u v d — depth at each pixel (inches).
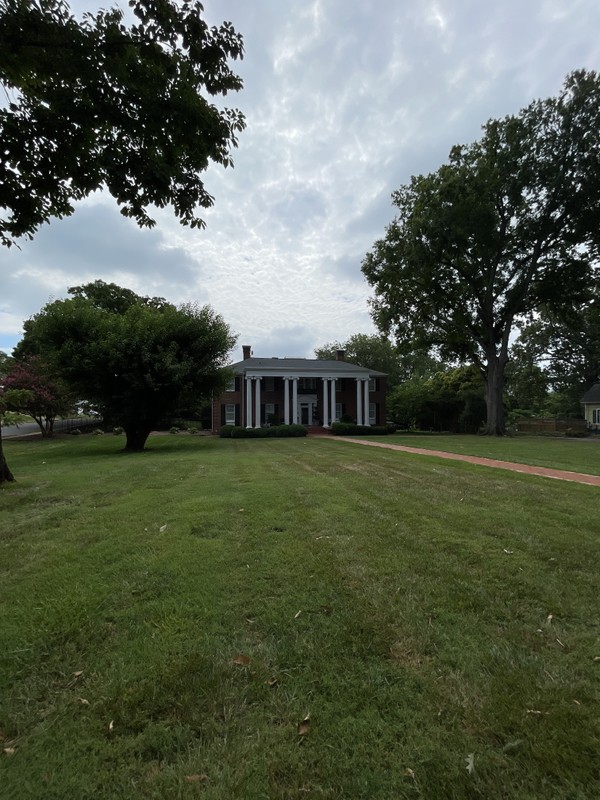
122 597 118.2
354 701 76.9
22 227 197.6
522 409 1887.3
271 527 183.8
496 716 72.6
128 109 167.3
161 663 87.9
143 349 612.4
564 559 143.7
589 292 1044.5
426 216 957.8
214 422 1275.8
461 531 176.4
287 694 78.9
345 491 263.9
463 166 968.3
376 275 1118.4
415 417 1514.5
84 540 170.2
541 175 902.4
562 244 987.9
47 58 148.3
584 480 315.6
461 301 1112.2
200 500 237.6
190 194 196.4
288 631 100.1
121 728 71.1
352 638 96.9
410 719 72.4
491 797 58.5
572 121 857.5
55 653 92.1
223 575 132.3
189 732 70.2
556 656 90.3
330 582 126.6
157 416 676.7
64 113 161.6
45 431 1107.9
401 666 87.0
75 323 622.2
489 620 105.0
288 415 1330.0
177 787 60.4
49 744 68.1
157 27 152.1
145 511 215.6
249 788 60.1
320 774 62.2
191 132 177.5
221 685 81.2
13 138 165.9
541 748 65.9
